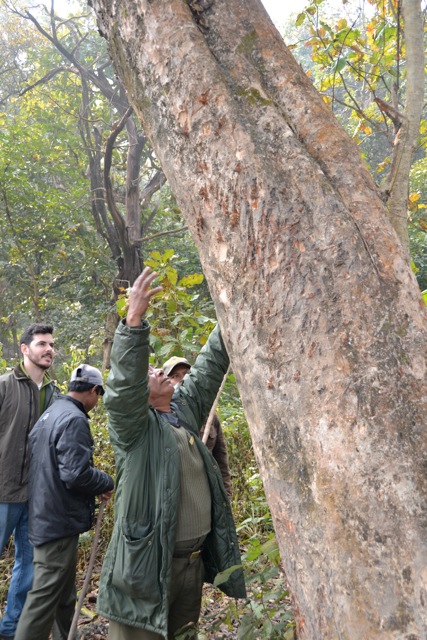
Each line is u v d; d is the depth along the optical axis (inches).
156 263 204.1
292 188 57.2
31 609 124.3
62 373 503.8
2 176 505.0
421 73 110.5
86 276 552.7
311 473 50.4
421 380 49.7
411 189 552.1
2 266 531.5
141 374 93.8
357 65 168.1
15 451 141.5
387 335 51.1
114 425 98.0
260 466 56.7
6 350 767.1
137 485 97.5
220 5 67.5
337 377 50.6
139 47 66.7
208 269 62.3
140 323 93.3
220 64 64.7
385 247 55.3
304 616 50.5
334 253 54.1
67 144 584.1
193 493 102.7
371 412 48.7
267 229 56.6
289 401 52.9
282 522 53.0
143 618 94.6
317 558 48.9
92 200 520.1
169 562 94.8
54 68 636.7
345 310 52.2
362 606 45.2
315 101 64.2
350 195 58.1
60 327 543.5
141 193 577.3
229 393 281.1
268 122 60.7
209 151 60.7
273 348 54.6
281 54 66.3
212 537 105.7
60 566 126.8
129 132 538.6
